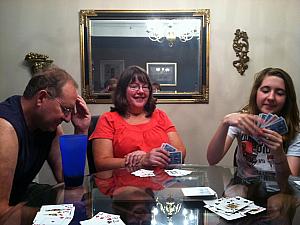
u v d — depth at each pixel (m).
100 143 1.78
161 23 2.70
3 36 2.72
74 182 1.24
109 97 2.75
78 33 2.73
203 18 2.67
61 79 1.17
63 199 1.11
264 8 2.70
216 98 2.76
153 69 2.74
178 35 2.70
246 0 2.69
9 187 1.05
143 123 1.89
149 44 2.72
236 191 1.21
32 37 2.72
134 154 1.62
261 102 1.67
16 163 1.11
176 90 2.75
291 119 1.62
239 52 2.71
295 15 2.70
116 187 1.26
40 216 0.92
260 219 0.93
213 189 1.23
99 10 2.69
